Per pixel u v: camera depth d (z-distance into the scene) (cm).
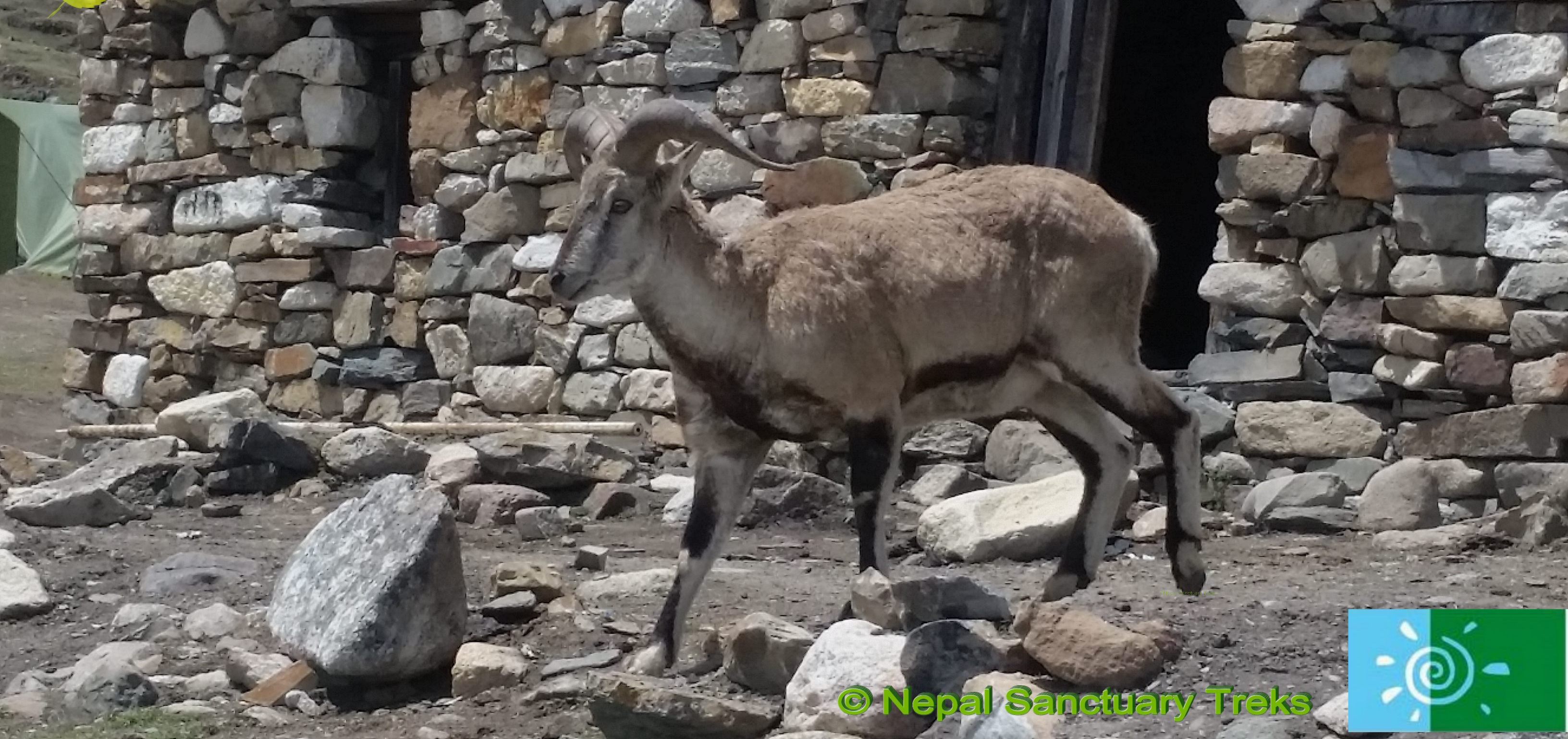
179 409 1282
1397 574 819
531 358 1366
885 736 594
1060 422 759
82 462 1368
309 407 1486
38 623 826
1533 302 977
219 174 1555
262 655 737
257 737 659
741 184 1258
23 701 705
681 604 682
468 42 1428
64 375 1688
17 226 2916
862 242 693
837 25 1212
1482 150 997
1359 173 1036
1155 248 759
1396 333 1017
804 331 675
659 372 1282
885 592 659
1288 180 1061
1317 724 561
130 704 696
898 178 1178
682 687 646
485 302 1380
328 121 1491
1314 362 1059
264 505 1177
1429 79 1016
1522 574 796
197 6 1571
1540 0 986
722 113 1281
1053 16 1179
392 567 705
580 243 666
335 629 703
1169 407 740
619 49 1321
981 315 709
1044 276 725
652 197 673
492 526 1082
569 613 762
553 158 1346
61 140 2950
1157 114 1549
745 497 719
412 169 1459
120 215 1620
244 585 873
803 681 612
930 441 1131
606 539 1028
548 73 1366
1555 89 979
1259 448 1058
